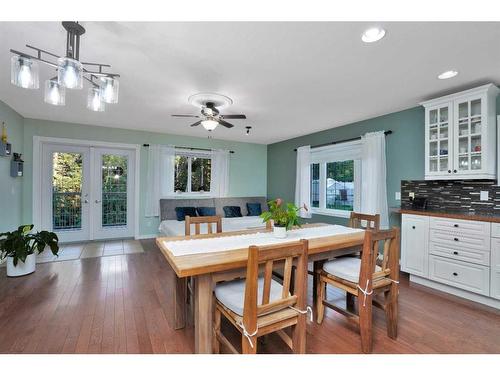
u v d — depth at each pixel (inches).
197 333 60.2
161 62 87.4
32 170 171.5
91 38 73.1
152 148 206.8
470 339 75.8
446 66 89.3
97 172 197.3
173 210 207.6
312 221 201.9
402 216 124.8
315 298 95.6
